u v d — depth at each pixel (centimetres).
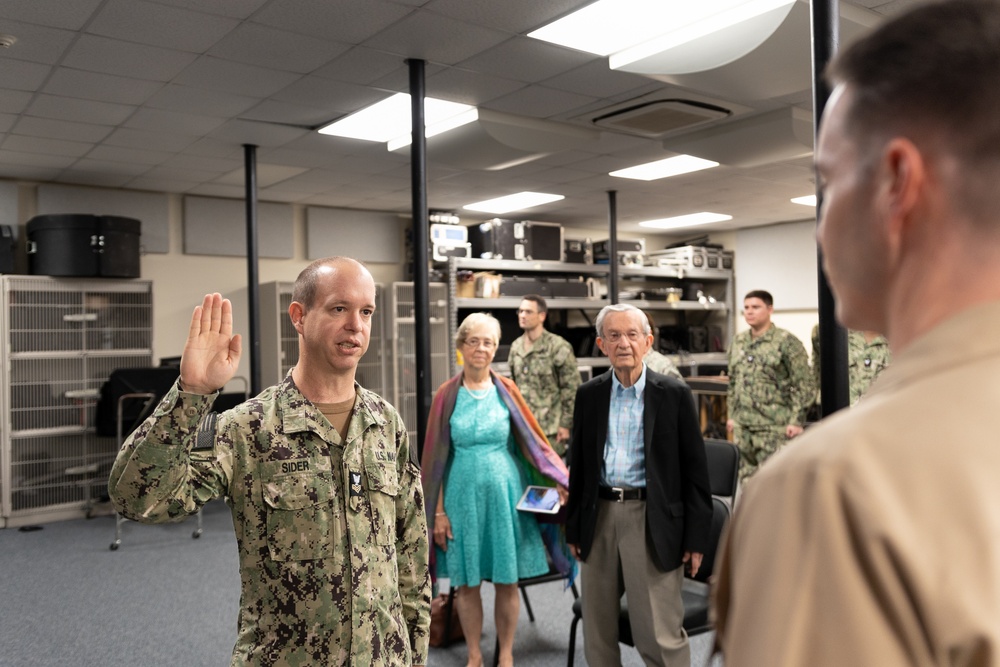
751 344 519
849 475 39
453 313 833
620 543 254
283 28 370
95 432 630
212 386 140
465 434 309
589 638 262
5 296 607
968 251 42
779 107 515
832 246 49
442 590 426
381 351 830
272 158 627
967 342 41
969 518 37
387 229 903
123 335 672
